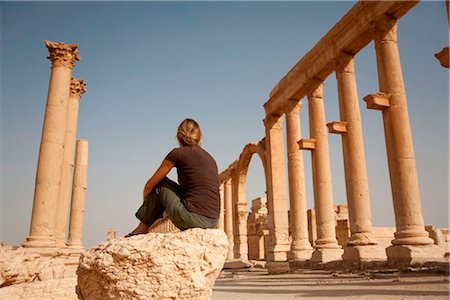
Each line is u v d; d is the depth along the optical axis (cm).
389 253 1345
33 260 948
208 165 381
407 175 1355
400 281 990
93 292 335
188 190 372
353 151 1673
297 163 2261
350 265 1541
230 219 4041
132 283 318
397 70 1477
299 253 2089
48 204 1449
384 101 1420
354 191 1631
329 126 1703
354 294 820
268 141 2611
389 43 1520
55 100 1552
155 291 319
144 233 377
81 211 2464
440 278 964
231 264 2931
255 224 4400
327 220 1895
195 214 362
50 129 1517
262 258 4134
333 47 1873
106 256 324
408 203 1333
